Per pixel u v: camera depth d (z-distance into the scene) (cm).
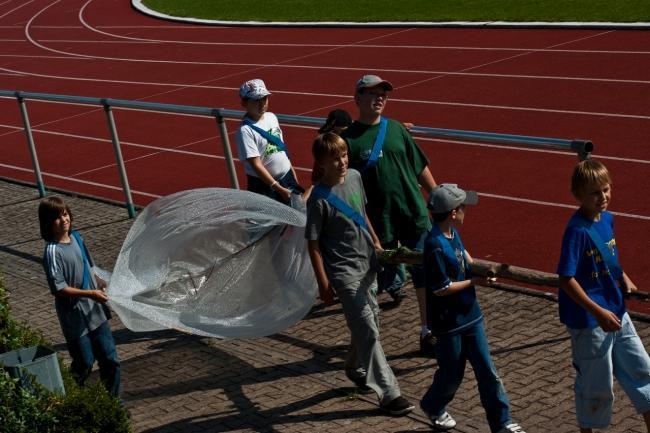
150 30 5947
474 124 3005
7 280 1947
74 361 1234
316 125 1603
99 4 7200
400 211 1384
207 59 4828
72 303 1216
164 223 1346
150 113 3803
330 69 4153
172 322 1305
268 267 1352
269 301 1348
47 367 1062
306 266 1333
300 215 1333
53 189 2728
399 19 4881
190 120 3600
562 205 2136
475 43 4147
